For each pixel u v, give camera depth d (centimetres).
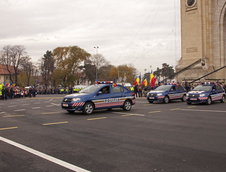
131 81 9194
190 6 3441
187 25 3475
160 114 1312
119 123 1019
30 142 685
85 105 1314
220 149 599
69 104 1302
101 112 1429
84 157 542
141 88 3306
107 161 512
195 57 3381
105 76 8825
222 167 470
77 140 708
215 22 3372
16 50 6038
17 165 491
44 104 2139
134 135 773
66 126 950
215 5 3375
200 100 1811
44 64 7719
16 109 1680
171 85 2147
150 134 787
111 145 647
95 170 459
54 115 1305
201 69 3253
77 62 6600
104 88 1411
